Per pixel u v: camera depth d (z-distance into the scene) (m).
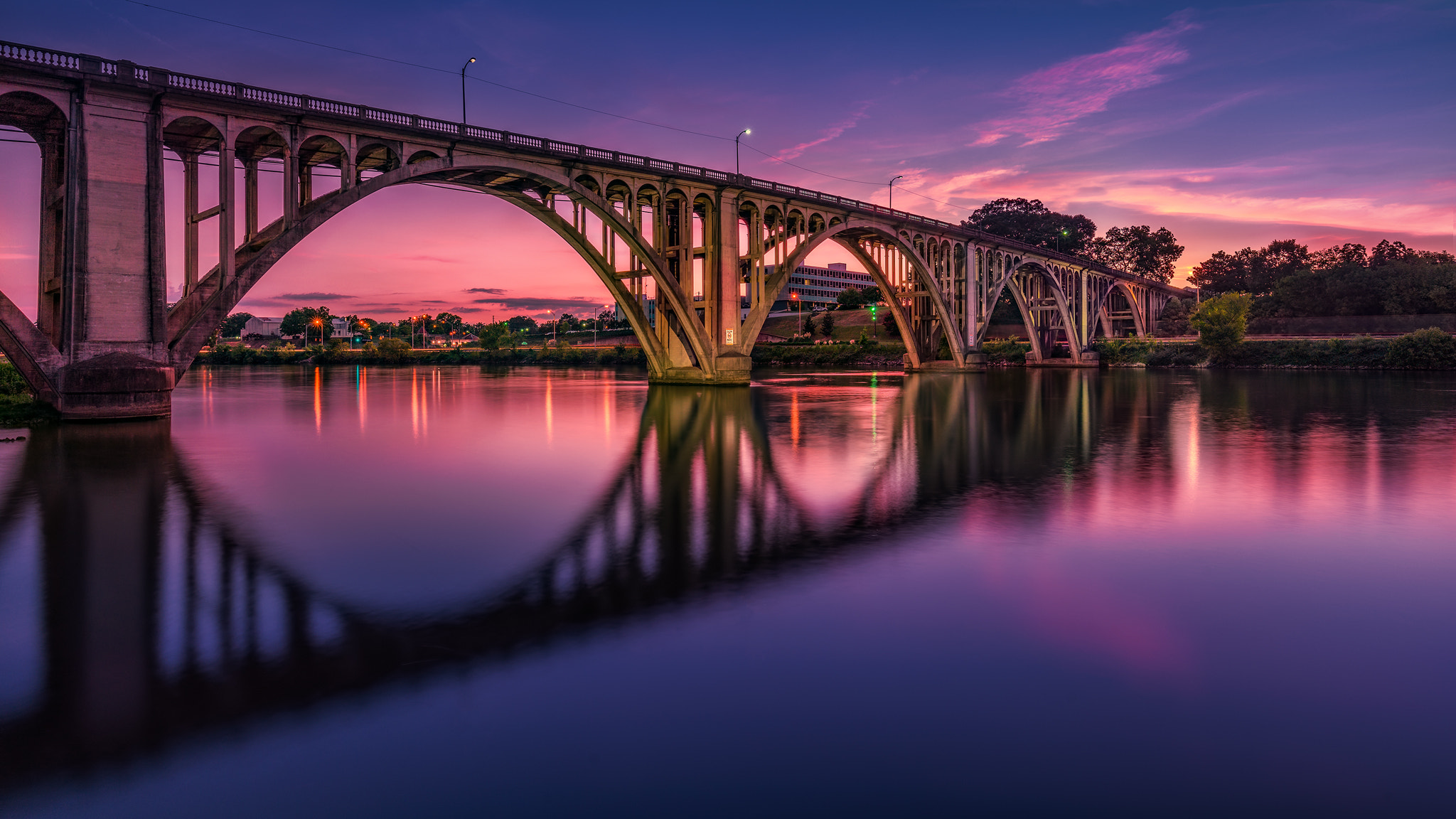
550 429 30.86
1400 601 9.46
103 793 5.47
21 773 5.73
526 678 7.28
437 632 8.46
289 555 11.71
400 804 5.30
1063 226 150.62
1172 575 10.52
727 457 22.50
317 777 5.65
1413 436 27.23
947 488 17.41
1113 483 17.92
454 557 11.55
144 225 29.17
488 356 152.50
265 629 8.59
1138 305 132.62
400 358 152.25
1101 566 10.99
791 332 158.88
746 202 54.00
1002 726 6.30
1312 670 7.40
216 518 14.37
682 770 5.68
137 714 6.61
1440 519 14.07
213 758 5.93
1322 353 91.81
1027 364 110.50
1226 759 5.80
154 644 8.16
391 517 14.46
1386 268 119.00
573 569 10.89
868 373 95.12
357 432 30.02
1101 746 5.98
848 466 20.62
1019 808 5.19
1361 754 5.85
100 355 28.47
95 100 27.83
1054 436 27.52
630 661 7.64
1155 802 5.24
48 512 14.85
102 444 24.56
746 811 5.18
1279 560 11.27
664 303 56.75
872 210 65.38
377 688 7.07
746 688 7.02
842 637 8.26
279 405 45.12
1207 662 7.58
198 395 55.44
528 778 5.61
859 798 5.32
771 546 12.14
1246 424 31.34
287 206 32.28
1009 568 10.86
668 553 11.73
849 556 11.53
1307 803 5.22
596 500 16.11
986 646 7.98
